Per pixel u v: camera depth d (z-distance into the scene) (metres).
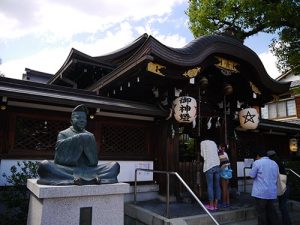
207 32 12.34
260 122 11.41
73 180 3.95
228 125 9.36
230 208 6.98
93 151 4.33
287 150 13.09
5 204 5.57
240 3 10.91
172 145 7.75
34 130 6.51
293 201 8.59
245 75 8.67
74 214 3.83
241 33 11.95
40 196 3.59
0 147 6.03
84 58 13.20
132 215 6.80
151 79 7.46
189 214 6.20
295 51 10.76
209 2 11.98
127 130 7.84
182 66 6.96
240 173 10.57
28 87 6.72
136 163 7.79
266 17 10.66
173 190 7.56
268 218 5.73
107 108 6.70
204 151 7.05
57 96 6.43
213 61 7.93
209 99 9.03
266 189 5.61
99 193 4.00
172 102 7.78
